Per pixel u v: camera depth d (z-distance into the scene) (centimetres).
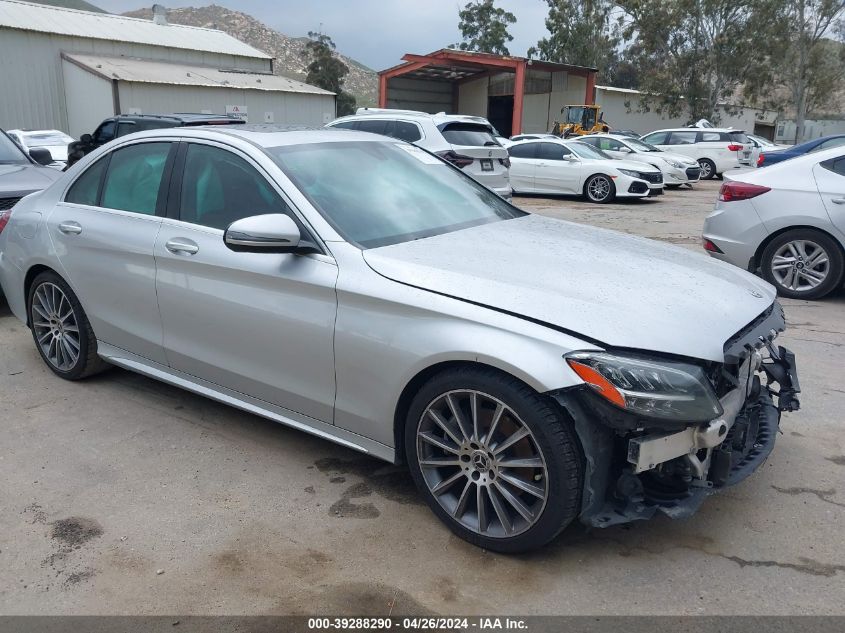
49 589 266
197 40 3588
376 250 314
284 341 329
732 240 700
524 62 3544
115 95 2758
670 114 4506
